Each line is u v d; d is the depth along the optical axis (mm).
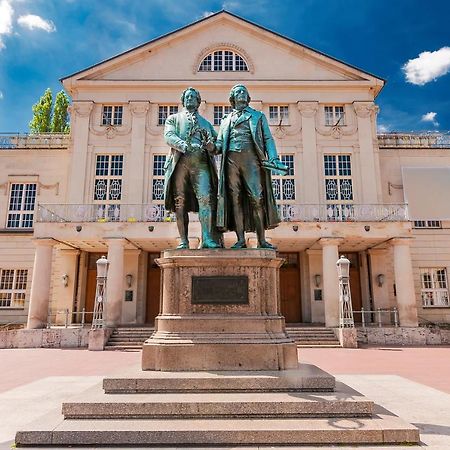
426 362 13078
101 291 18953
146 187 26562
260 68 28469
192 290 5695
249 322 5473
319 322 25141
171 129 6348
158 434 4066
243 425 4207
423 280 27031
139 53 28312
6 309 26031
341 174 27375
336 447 4020
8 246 26688
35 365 12719
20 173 27938
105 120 27906
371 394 7203
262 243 6207
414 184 27688
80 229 21719
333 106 28359
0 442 4344
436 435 4531
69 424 4277
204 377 4855
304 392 4832
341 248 26000
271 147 6352
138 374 5043
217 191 6426
